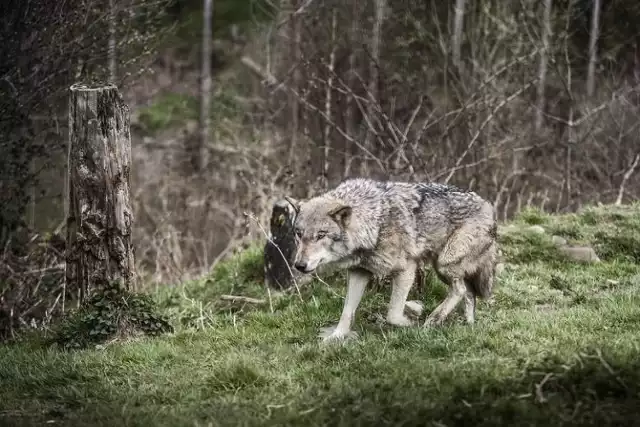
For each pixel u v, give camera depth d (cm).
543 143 2083
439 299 1210
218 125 2833
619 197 1886
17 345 1137
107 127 1091
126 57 1980
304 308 1178
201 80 3047
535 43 2389
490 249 1084
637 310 1022
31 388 917
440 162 1941
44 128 1548
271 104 2555
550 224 1537
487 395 765
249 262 1459
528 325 991
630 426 692
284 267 1341
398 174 1731
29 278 1470
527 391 765
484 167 1970
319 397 809
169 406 834
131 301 1127
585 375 772
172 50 3359
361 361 902
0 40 1498
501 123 2277
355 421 739
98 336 1098
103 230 1109
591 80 2506
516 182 2119
